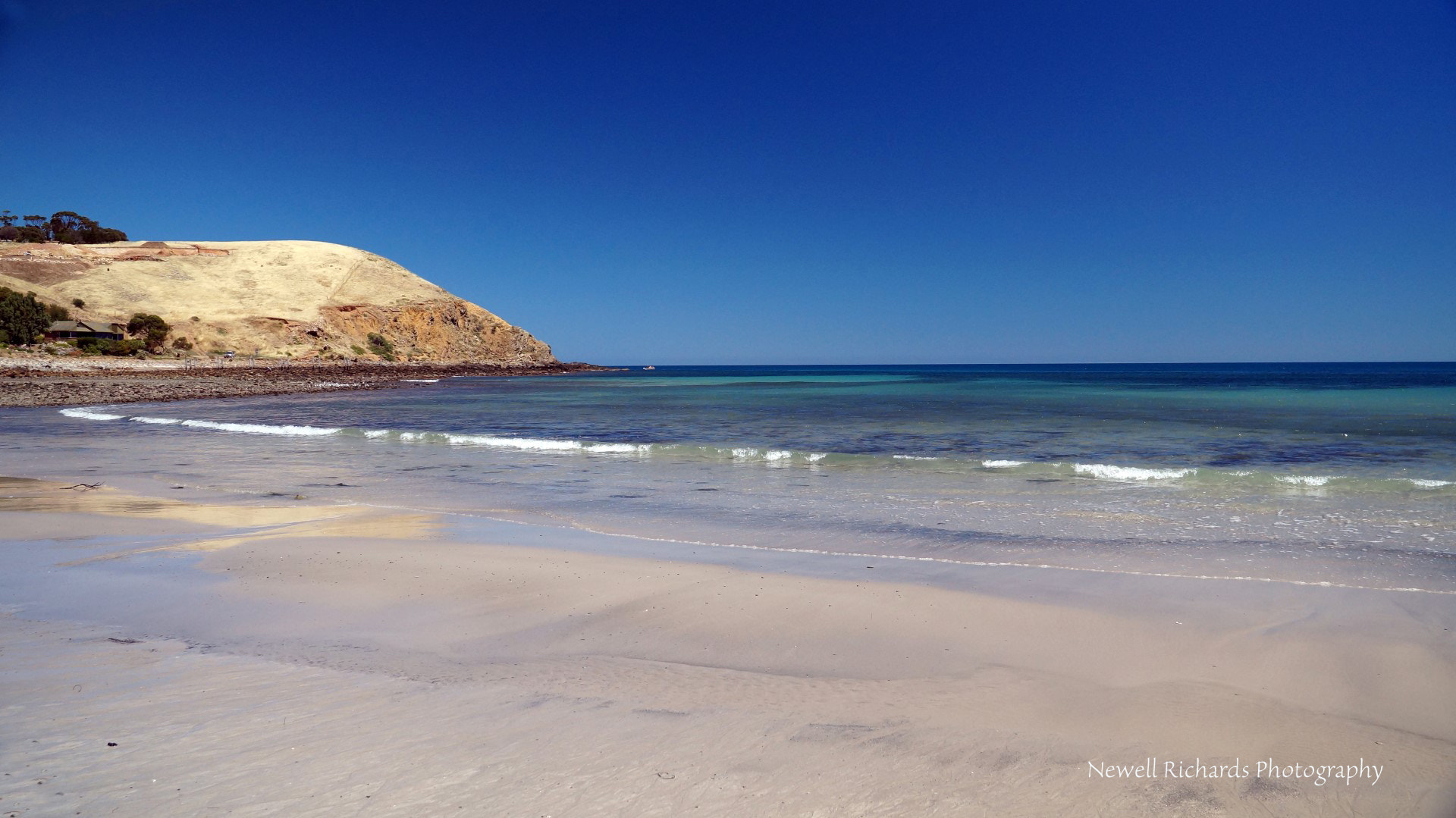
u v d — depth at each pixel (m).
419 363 111.81
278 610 6.48
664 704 4.49
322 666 5.10
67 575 7.55
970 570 8.00
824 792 3.45
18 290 86.25
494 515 11.32
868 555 8.75
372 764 3.65
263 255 121.12
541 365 129.12
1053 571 7.94
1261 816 3.30
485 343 134.12
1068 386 64.50
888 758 3.79
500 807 3.28
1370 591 7.05
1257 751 3.92
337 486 14.05
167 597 6.80
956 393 53.41
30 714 4.16
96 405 39.50
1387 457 16.55
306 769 3.59
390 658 5.30
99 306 92.06
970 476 14.73
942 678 5.02
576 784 3.49
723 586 7.26
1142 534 9.73
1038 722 4.28
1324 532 9.72
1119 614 6.39
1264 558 8.45
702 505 12.05
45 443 20.94
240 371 76.56
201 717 4.16
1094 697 4.67
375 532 9.97
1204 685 4.87
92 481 14.37
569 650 5.57
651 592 7.07
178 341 88.62
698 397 50.59
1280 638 5.76
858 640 5.80
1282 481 13.54
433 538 9.60
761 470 15.86
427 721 4.17
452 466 16.70
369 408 38.84
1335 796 3.47
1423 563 8.12
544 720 4.21
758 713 4.36
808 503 12.12
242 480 14.69
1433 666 5.17
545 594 7.01
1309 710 4.48
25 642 5.50
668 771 3.62
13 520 10.48
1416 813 3.32
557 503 12.25
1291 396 42.16
